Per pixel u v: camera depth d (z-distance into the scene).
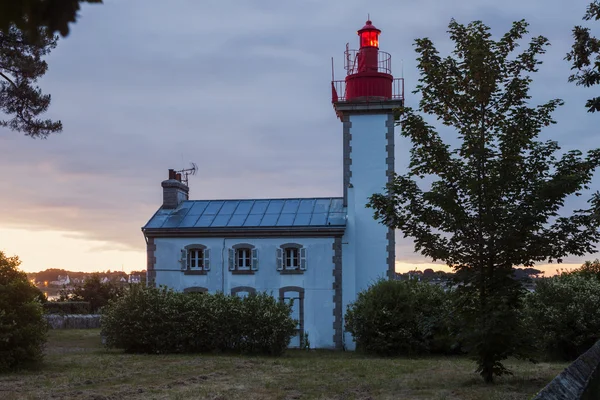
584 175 13.75
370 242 32.53
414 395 13.23
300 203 35.06
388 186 15.65
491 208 14.41
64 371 17.89
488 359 14.86
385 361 22.08
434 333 25.27
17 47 21.88
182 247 32.66
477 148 14.39
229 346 25.17
